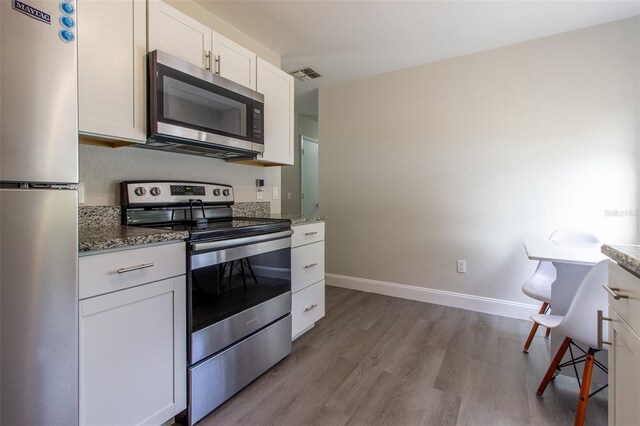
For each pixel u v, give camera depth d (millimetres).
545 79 2568
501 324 2590
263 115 2148
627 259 854
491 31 2482
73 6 935
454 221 2986
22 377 864
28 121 845
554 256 1604
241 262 1702
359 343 2254
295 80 3510
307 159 5359
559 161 2533
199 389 1455
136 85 1491
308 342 2270
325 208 3730
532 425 1453
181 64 1609
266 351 1854
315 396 1657
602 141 2389
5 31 801
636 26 2273
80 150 1568
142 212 1751
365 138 3445
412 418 1497
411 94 3166
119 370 1178
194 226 1711
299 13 2252
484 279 2865
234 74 2025
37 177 865
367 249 3475
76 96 942
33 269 870
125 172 1749
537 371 1893
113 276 1145
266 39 2617
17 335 848
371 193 3430
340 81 3555
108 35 1384
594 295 1291
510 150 2717
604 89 2373
